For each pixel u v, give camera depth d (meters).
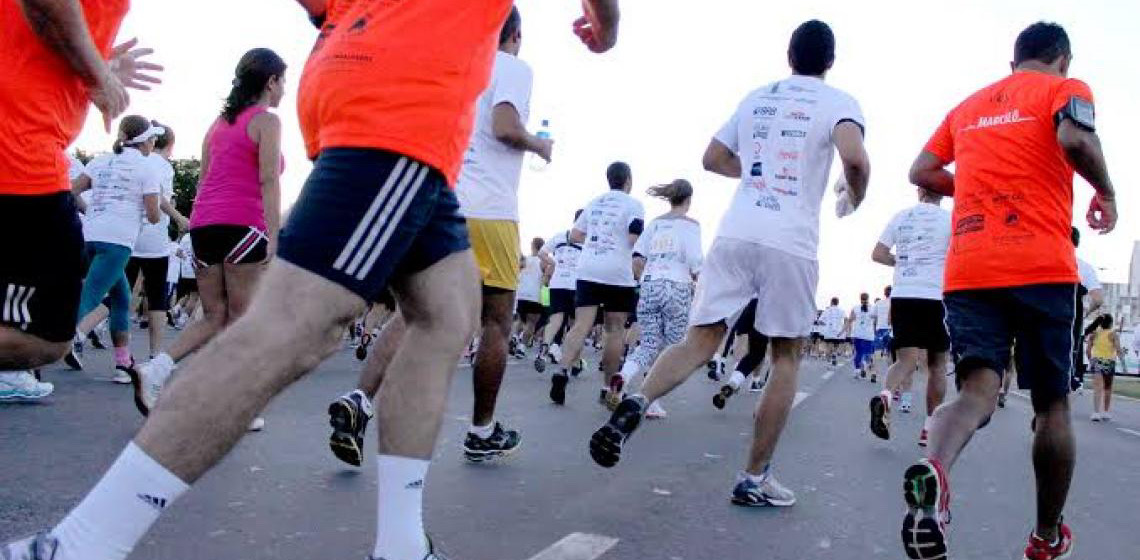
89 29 2.55
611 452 3.70
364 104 1.99
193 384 1.76
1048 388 3.16
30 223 2.48
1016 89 3.32
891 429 7.63
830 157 4.02
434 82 2.04
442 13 2.08
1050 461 3.19
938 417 3.10
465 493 3.78
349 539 2.98
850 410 9.02
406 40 2.03
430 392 2.27
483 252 4.26
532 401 7.50
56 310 2.56
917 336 6.78
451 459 4.48
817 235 4.03
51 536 1.68
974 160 3.35
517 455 4.76
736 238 3.96
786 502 4.05
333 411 3.86
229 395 1.77
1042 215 3.16
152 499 1.71
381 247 1.97
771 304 3.94
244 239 4.64
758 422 4.01
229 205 4.63
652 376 3.88
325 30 2.25
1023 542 3.75
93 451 3.95
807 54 4.07
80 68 2.47
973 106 3.47
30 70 2.44
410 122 2.00
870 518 3.94
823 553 3.31
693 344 3.96
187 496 3.34
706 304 3.96
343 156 1.97
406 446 2.25
